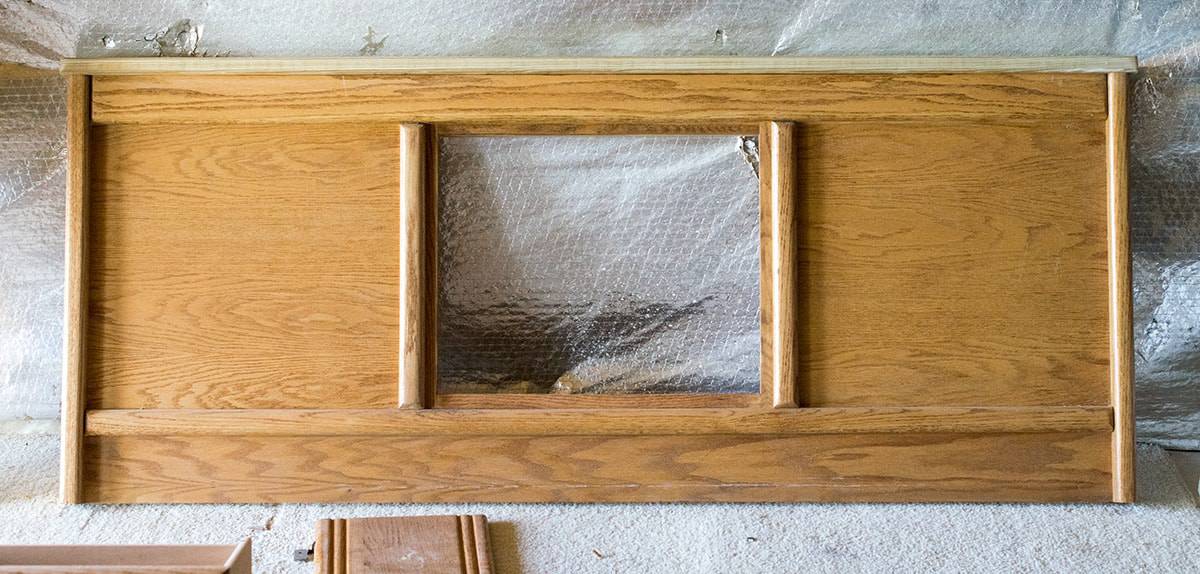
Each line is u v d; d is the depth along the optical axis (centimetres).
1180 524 116
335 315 122
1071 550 109
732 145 126
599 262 128
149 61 121
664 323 128
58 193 144
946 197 123
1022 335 123
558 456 123
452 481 123
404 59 121
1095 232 124
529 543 111
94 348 122
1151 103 138
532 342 128
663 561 106
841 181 123
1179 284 145
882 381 123
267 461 123
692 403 123
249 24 129
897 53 130
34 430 150
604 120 122
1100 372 124
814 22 129
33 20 130
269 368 123
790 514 120
